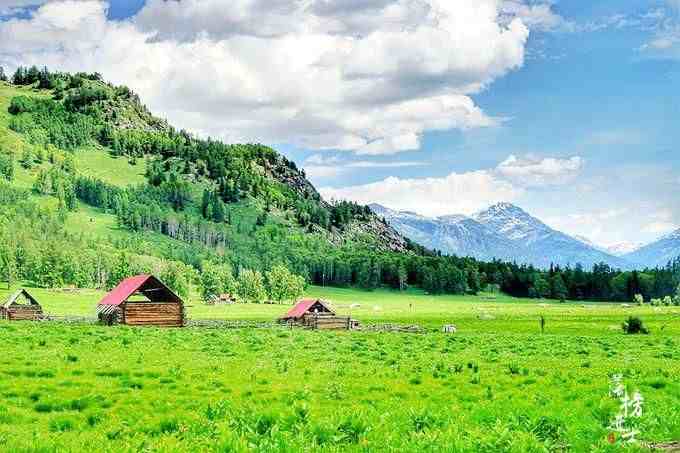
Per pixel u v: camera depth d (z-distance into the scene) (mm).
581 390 26984
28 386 27250
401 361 42281
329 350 50500
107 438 17391
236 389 28266
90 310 157875
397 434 16141
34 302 108875
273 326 94438
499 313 172625
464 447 14570
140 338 57625
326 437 15734
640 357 47625
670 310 186000
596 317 139625
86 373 32250
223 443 14688
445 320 136625
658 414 19797
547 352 51469
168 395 26266
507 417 18672
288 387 28969
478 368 36875
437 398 26125
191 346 50969
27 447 14922
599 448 15297
